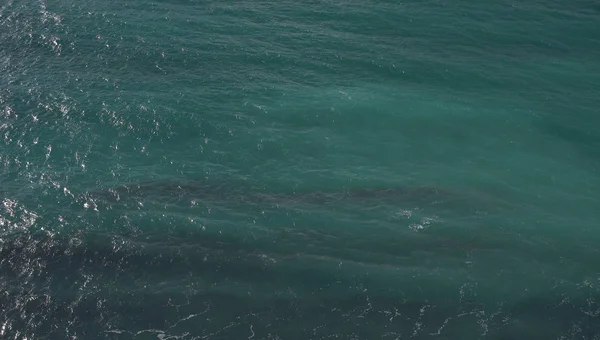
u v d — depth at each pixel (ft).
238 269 241.14
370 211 268.62
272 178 284.82
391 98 334.44
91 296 229.86
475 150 304.71
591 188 282.56
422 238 255.70
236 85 338.95
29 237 250.37
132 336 216.74
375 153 301.84
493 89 341.21
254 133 308.40
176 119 312.29
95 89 330.13
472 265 243.60
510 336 217.36
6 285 232.32
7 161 285.02
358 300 230.07
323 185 282.15
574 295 231.30
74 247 247.29
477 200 275.39
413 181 286.05
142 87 333.42
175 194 273.54
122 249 247.29
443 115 324.39
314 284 235.81
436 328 220.02
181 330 218.79
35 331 217.77
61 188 273.33
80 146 295.48
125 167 286.46
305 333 218.59
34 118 308.81
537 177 288.71
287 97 332.39
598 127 315.58
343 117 321.32
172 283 235.40
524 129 316.19
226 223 260.42
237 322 222.07
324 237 255.70
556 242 253.85
